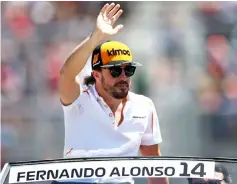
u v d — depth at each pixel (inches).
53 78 1252.5
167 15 1359.5
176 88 1263.5
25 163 467.8
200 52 1312.7
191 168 459.2
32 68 1261.1
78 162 466.0
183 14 1363.2
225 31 1359.5
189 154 1182.9
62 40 1306.6
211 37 1349.7
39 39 1294.3
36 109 1183.6
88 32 1330.0
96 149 537.3
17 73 1248.8
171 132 1190.9
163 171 458.3
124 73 534.6
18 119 1167.6
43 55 1275.8
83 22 1350.9
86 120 537.6
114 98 536.7
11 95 1204.5
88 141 537.6
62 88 531.5
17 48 1280.8
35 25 1322.6
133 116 546.3
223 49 1325.0
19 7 1343.5
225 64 1314.0
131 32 1336.1
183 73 1284.4
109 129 538.6
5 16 1332.4
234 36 1359.5
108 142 540.1
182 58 1299.2
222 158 464.1
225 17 1373.0
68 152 542.3
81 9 1375.5
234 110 1232.8
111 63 530.0
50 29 1316.4
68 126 542.3
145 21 1355.8
